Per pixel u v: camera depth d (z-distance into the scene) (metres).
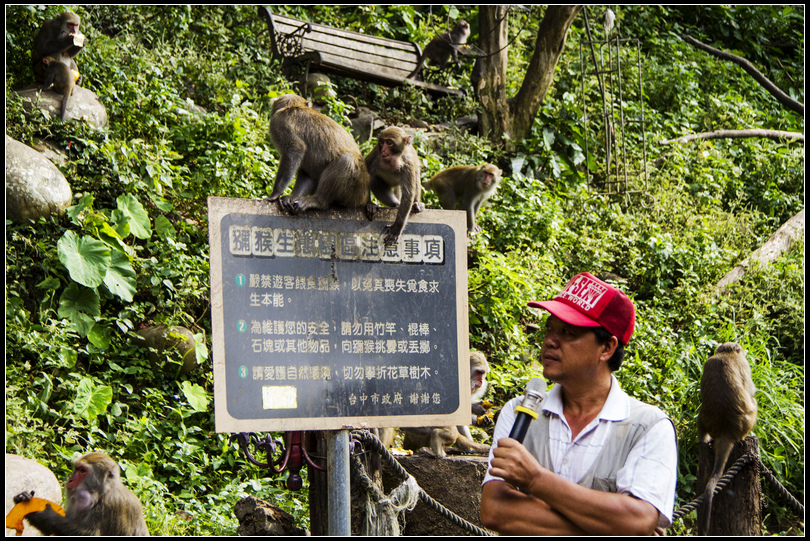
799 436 7.75
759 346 9.07
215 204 4.08
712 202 12.59
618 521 2.54
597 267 10.33
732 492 5.25
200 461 6.54
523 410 2.77
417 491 4.66
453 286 4.51
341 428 4.12
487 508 2.76
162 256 7.83
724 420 6.09
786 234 11.59
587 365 2.89
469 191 9.75
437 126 12.92
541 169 12.70
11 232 7.17
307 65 12.23
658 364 8.72
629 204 12.05
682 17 19.53
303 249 4.23
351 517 4.82
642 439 2.78
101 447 6.25
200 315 7.93
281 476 6.61
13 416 5.79
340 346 4.20
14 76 9.62
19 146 7.48
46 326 6.72
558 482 2.56
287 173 4.89
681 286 10.37
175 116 9.46
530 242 10.35
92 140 8.48
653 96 15.70
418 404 4.29
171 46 11.64
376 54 13.08
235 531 5.51
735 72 17.52
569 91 14.59
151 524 5.35
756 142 14.80
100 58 9.97
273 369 4.04
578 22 17.34
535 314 9.19
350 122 11.42
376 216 4.48
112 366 6.86
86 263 7.10
